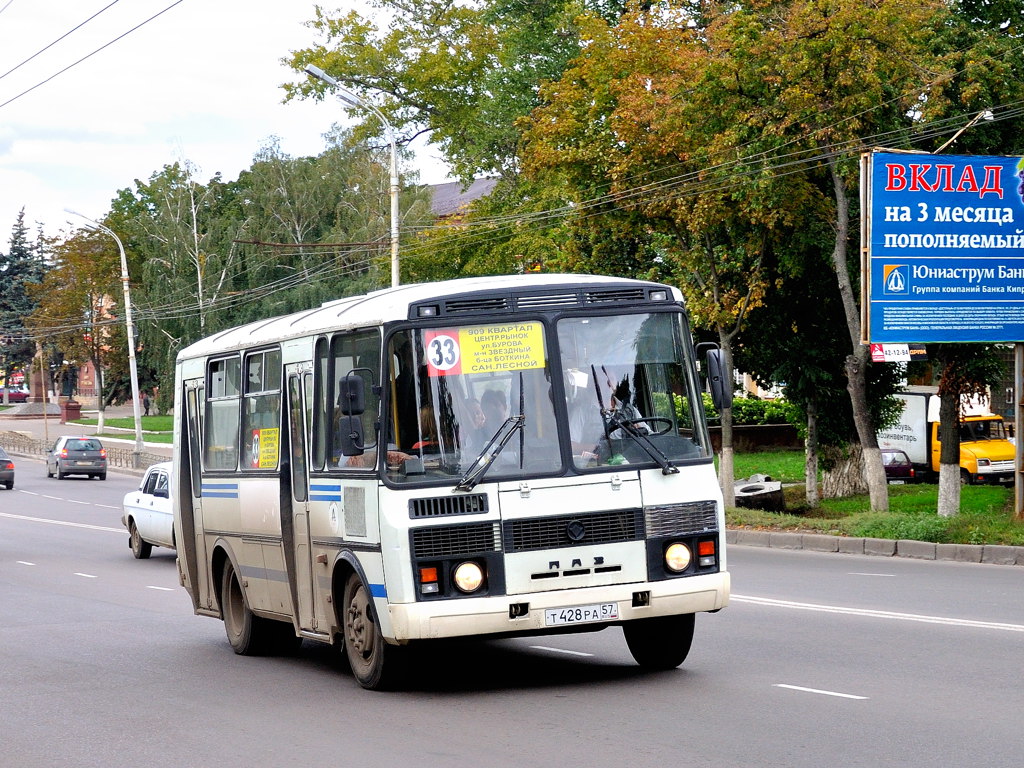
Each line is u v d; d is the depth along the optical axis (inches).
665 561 398.0
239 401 527.2
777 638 493.7
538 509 388.2
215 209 3100.4
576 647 503.2
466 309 398.9
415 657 425.4
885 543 857.5
